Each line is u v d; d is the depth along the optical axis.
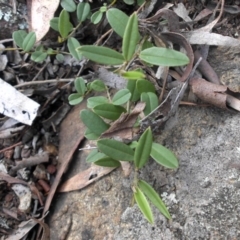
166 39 0.28
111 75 0.29
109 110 0.26
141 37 0.28
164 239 0.25
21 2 0.33
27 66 0.32
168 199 0.26
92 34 0.33
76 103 0.29
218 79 0.27
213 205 0.25
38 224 0.29
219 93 0.26
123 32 0.26
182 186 0.26
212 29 0.30
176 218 0.25
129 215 0.26
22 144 0.31
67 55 0.32
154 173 0.26
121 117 0.25
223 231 0.24
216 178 0.25
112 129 0.25
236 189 0.25
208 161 0.26
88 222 0.27
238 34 0.29
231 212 0.24
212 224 0.24
